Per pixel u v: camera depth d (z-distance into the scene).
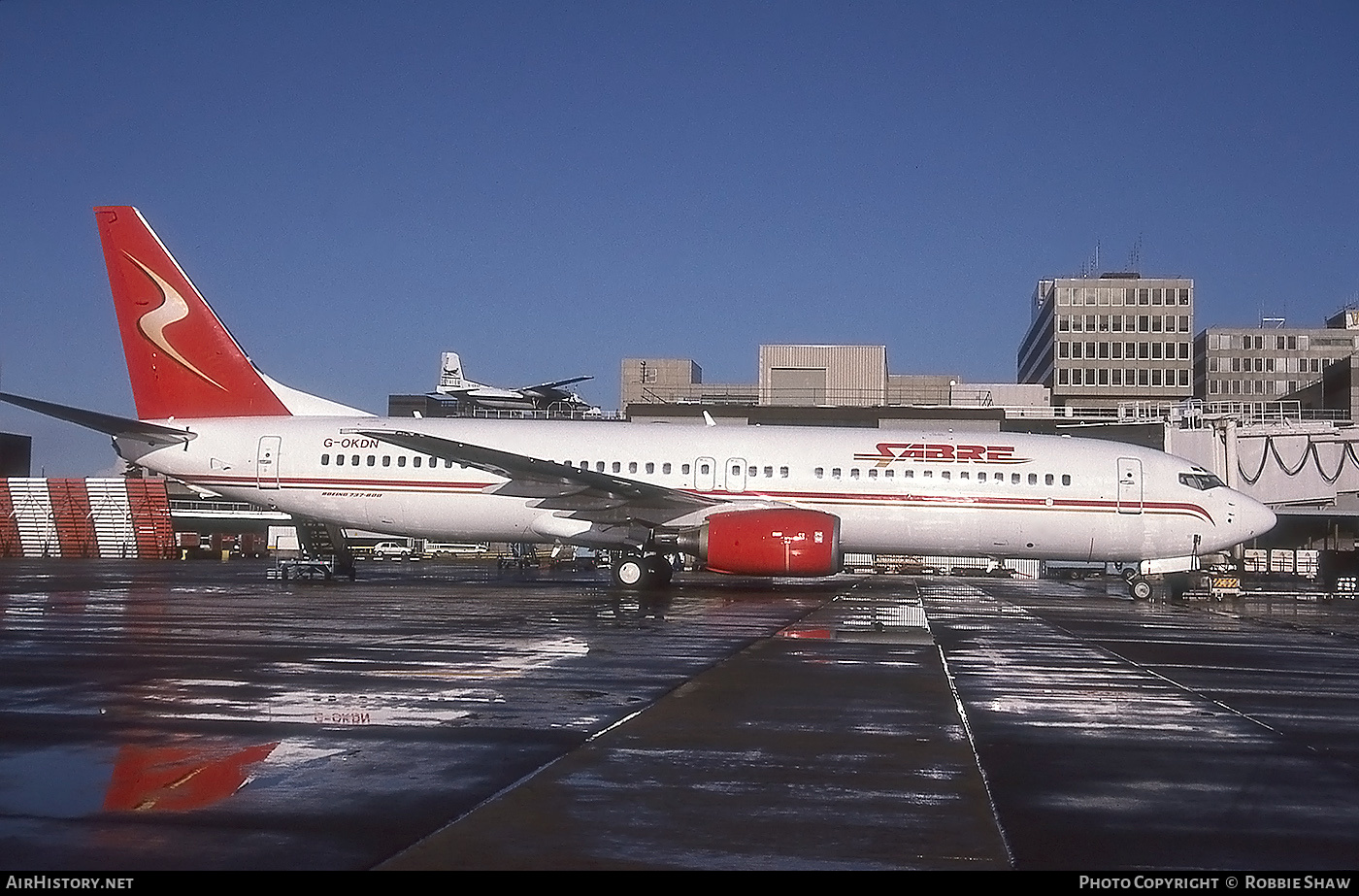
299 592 26.78
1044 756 8.77
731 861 6.00
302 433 29.05
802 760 8.47
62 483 54.00
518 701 10.97
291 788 7.38
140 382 29.75
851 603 25.34
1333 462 42.12
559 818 6.75
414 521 28.77
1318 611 26.30
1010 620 21.36
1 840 6.21
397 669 13.12
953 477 27.89
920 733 9.62
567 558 49.62
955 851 6.25
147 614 20.05
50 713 10.09
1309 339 132.50
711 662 14.09
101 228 29.55
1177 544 27.95
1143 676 13.58
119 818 6.64
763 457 28.28
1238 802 7.47
